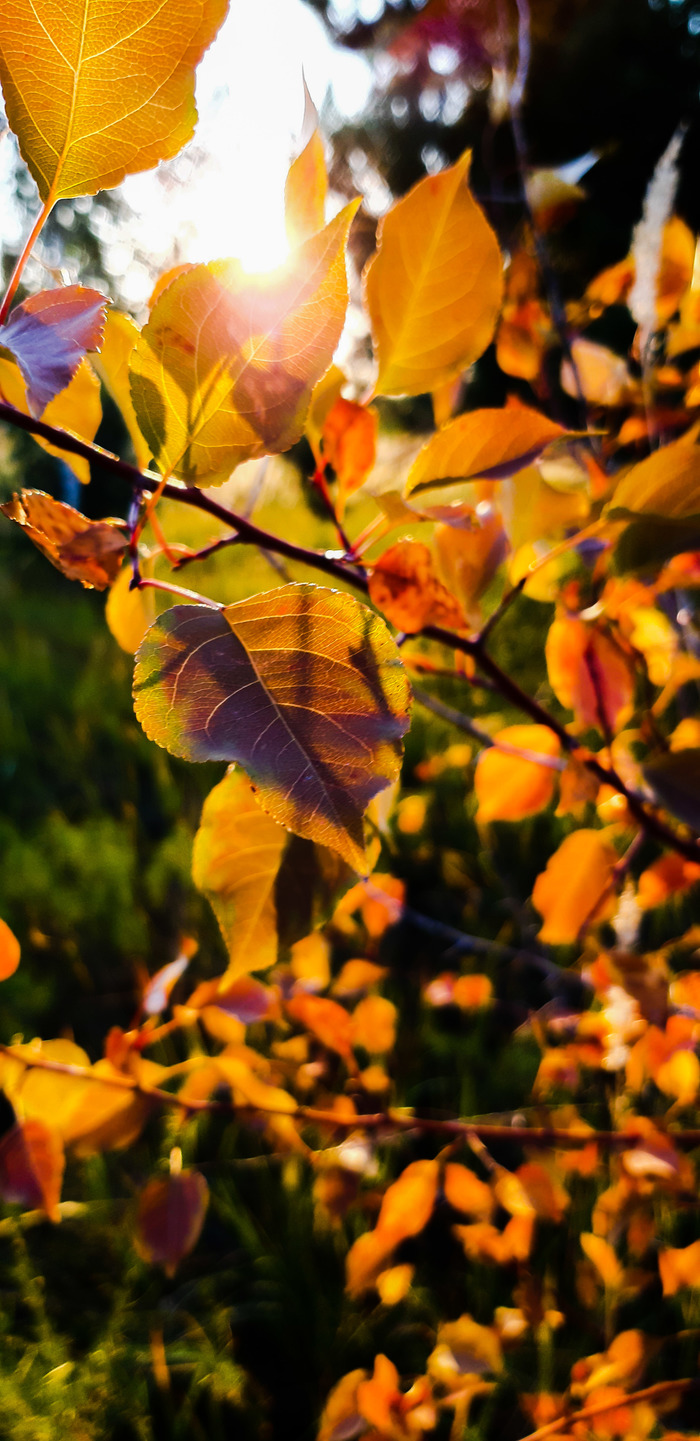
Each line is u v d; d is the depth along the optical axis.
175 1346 1.19
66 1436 1.04
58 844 2.03
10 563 4.57
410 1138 1.35
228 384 0.43
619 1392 0.69
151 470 0.49
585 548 0.59
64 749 2.52
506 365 0.70
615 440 0.68
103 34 0.43
